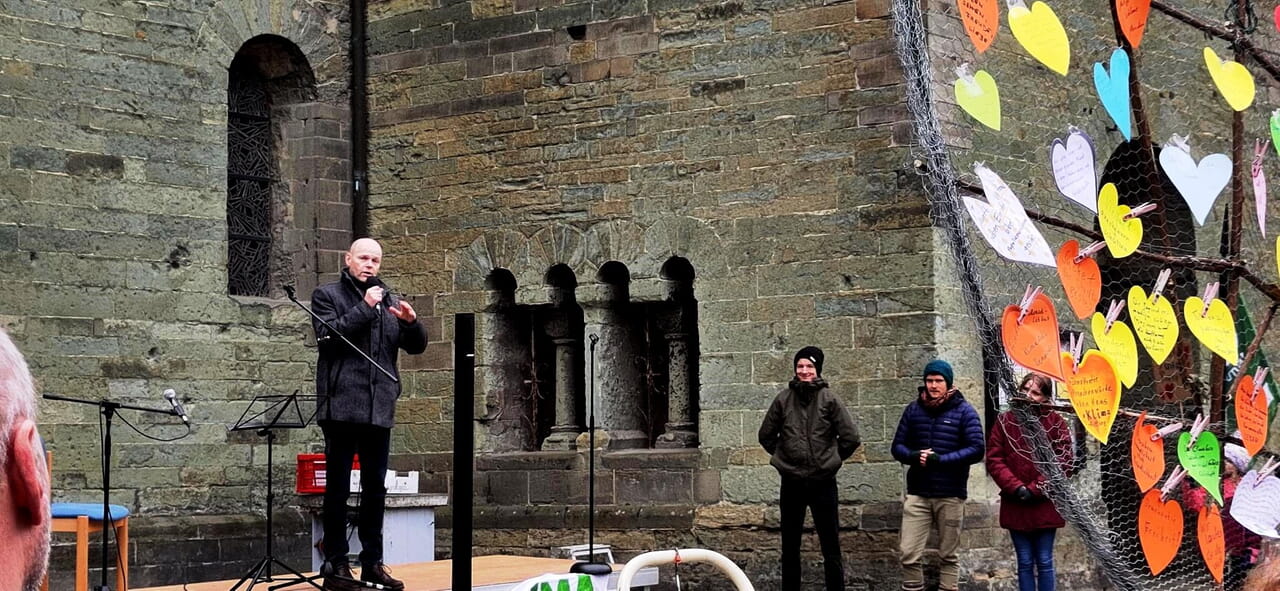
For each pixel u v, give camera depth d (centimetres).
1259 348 691
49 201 1413
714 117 1462
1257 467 707
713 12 1466
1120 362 542
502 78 1577
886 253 1372
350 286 955
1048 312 527
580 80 1534
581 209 1530
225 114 1533
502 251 1571
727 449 1441
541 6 1556
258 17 1566
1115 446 659
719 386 1448
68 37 1430
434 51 1616
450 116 1605
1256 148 670
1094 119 1180
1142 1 601
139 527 1448
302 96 1620
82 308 1427
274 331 1562
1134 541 652
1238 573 656
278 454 1559
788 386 1278
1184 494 620
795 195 1418
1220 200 798
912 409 1248
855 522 1364
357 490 1300
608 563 1220
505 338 1602
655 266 1488
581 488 1522
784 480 1262
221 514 1512
